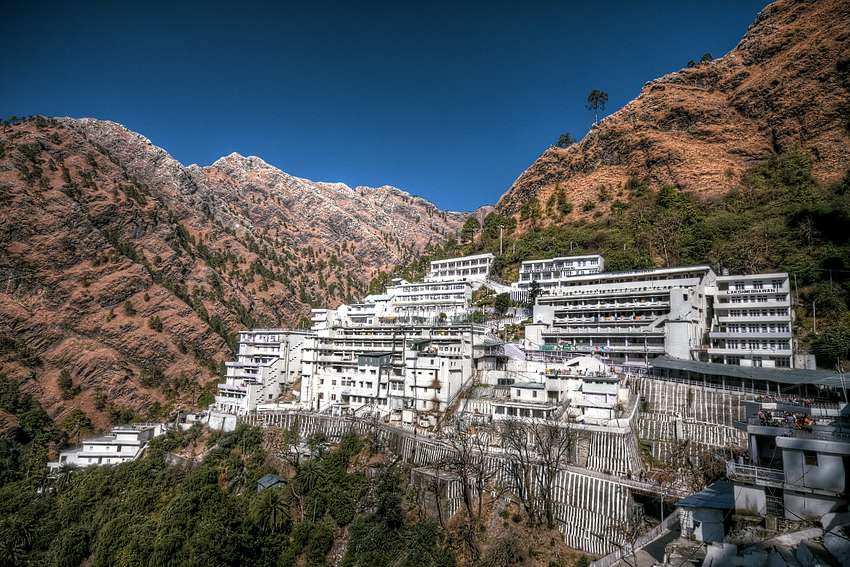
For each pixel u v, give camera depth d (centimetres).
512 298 14550
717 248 13362
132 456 11862
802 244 12044
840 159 14700
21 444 12788
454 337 10712
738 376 8325
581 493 6756
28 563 8625
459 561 6625
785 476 4194
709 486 5566
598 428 7600
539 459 7325
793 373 8238
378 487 8000
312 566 7344
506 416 8738
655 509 6291
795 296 10775
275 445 10606
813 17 18100
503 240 19275
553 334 11931
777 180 15400
